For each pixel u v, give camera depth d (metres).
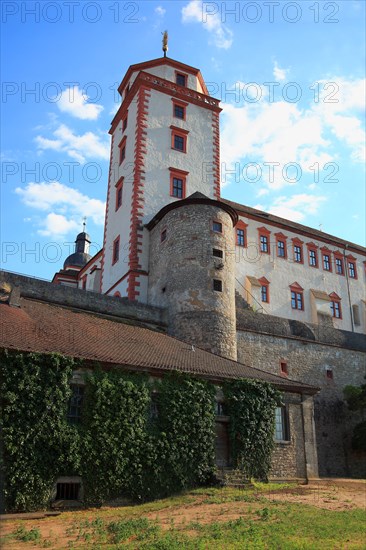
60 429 17.14
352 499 19.19
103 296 29.30
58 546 11.48
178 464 19.61
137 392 19.42
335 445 33.78
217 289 31.42
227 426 22.14
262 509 15.90
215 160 42.44
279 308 45.91
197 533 12.59
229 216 34.47
